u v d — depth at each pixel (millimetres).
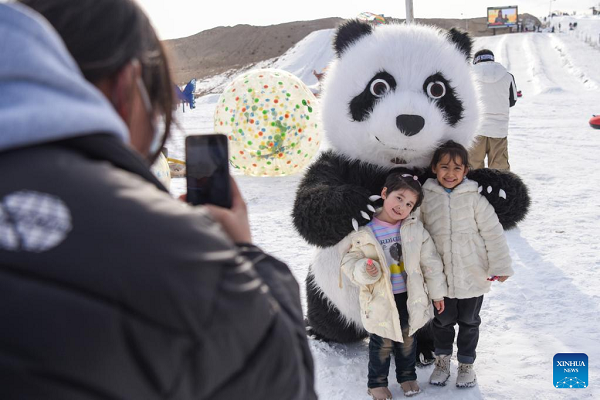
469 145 3799
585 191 8266
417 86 3523
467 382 3359
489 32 104250
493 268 3354
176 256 731
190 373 733
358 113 3584
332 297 3727
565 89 34438
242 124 9523
